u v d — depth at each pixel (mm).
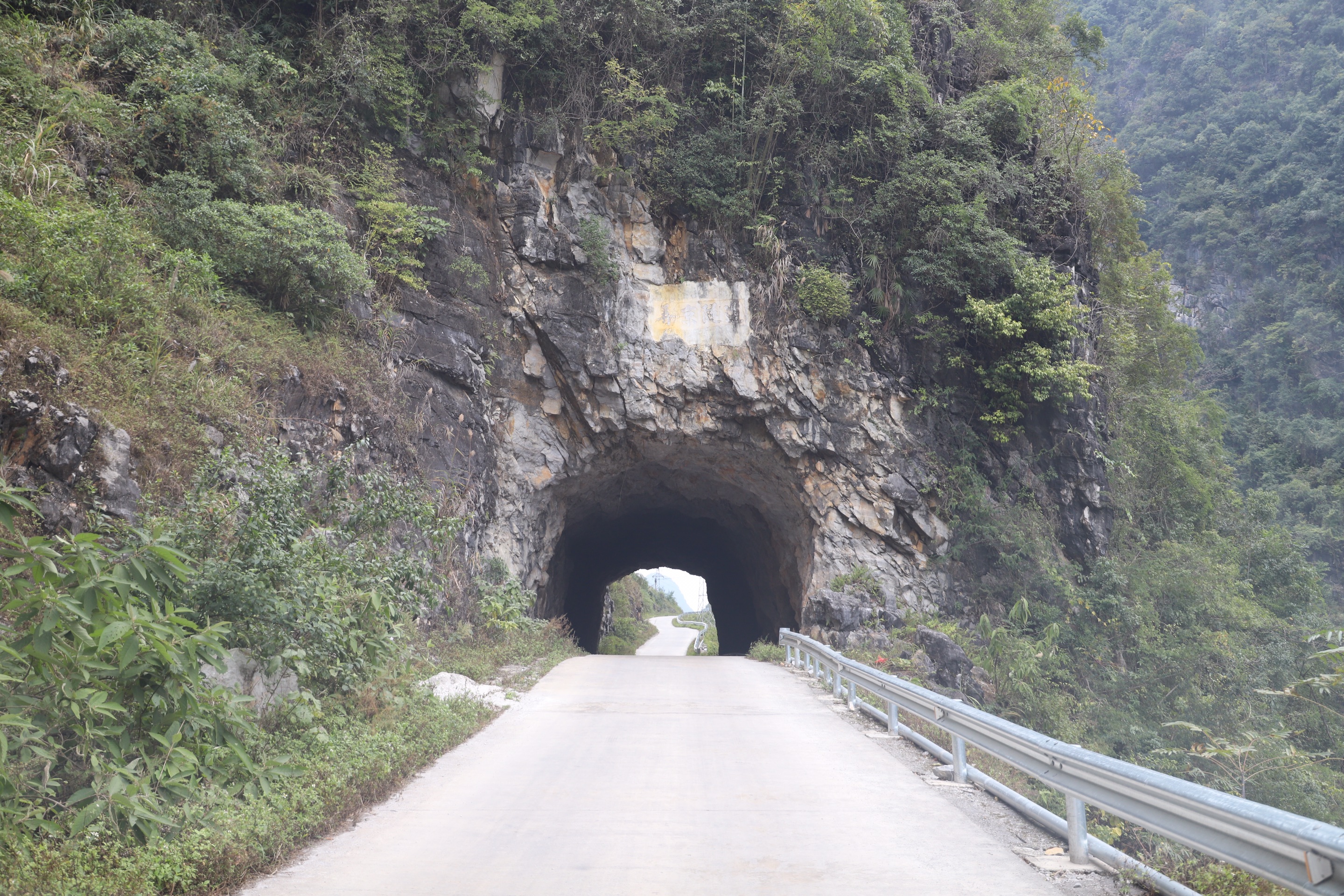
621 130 21484
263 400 13008
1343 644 13570
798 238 23156
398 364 17828
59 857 4027
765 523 28547
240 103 16016
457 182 20516
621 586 64812
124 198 13039
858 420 23203
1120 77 102000
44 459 7945
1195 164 88250
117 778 4547
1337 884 2959
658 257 22781
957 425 24000
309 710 7016
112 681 5195
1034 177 24609
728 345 22641
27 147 10945
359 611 8961
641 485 28125
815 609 22656
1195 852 5066
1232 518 33219
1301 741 23500
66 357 9156
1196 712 22406
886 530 22969
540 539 23609
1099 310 26203
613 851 5227
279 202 15773
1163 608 24969
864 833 5633
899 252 23172
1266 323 73750
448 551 17594
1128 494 27453
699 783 7109
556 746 8688
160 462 9773
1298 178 78688
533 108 21672
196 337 12070
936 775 7438
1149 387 31641
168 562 5242
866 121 23156
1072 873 4812
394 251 18141
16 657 4480
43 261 9727
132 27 14211
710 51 22891
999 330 22297
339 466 9594
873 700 12211
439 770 7609
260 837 5000
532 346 21906
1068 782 5098
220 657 5801
